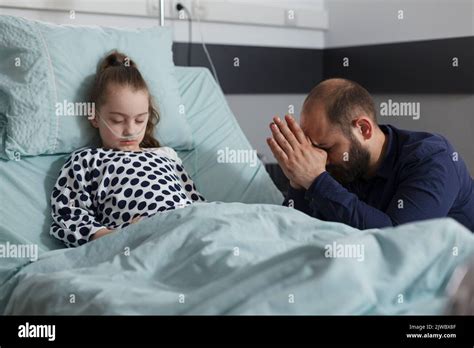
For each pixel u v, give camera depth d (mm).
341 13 3109
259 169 2035
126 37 1910
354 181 1693
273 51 3010
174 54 2672
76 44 1787
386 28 2902
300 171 1578
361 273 996
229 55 2855
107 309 1073
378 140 1643
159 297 1077
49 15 2301
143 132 1761
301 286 974
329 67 3188
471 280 996
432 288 1060
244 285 1015
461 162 1644
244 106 2949
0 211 1567
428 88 2746
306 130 1612
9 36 1719
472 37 2566
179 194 1677
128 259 1254
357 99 1600
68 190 1618
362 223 1515
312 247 1038
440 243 1070
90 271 1252
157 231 1345
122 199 1611
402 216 1516
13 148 1640
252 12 2885
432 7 2707
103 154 1681
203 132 2059
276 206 1431
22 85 1671
